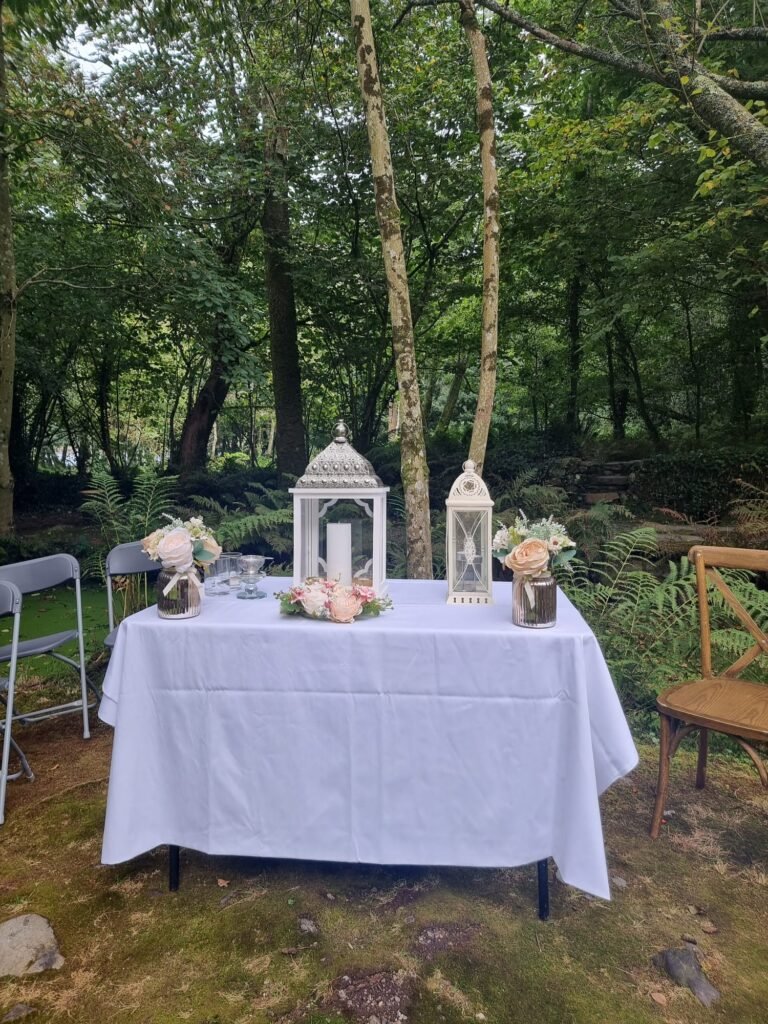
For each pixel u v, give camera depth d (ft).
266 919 6.21
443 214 26.43
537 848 6.05
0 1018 5.11
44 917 6.27
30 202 25.85
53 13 17.39
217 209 26.91
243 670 6.30
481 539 7.41
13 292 20.85
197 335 25.54
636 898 6.48
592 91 24.18
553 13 20.07
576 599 12.26
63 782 9.11
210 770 6.36
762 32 15.12
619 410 32.40
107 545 16.93
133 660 6.40
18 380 33.42
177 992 5.35
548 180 20.51
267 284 28.43
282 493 20.71
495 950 5.77
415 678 6.11
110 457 40.11
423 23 22.11
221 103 23.22
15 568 9.32
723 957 5.69
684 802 8.32
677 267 20.76
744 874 6.87
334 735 6.25
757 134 13.94
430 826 6.17
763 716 6.89
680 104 15.93
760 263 17.76
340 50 20.70
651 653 11.25
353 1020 5.04
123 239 24.75
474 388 39.04
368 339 29.94
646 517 22.27
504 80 22.24
